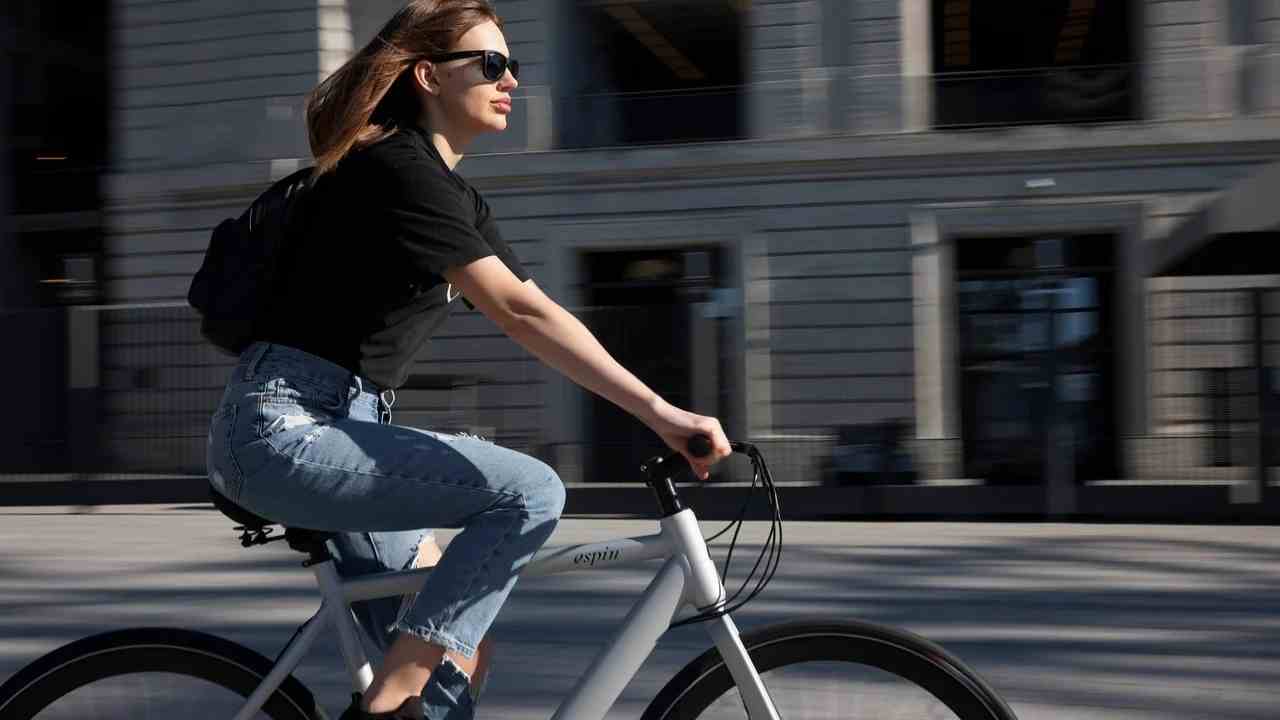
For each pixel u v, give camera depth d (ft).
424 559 8.07
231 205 55.06
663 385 40.06
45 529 29.91
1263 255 36.58
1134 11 50.72
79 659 7.97
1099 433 38.19
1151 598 19.49
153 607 19.15
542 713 12.67
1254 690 13.83
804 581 21.08
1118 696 13.62
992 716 7.35
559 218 53.01
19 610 19.25
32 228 62.13
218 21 55.36
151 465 40.29
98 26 63.05
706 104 52.49
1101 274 49.08
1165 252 39.11
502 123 7.69
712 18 53.83
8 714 7.93
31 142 62.39
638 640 7.49
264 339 7.40
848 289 50.75
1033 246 49.73
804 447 40.78
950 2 51.67
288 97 54.80
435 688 7.71
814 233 51.13
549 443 36.81
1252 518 31.86
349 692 7.66
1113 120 49.70
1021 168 49.80
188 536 27.76
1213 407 35.78
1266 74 48.57
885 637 7.48
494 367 37.09
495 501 7.31
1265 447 33.94
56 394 40.40
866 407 50.39
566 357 7.14
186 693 7.93
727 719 7.60
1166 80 49.32
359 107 7.32
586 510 22.47
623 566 7.55
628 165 52.31
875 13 51.31
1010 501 36.17
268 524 7.66
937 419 49.70
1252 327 34.86
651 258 52.80
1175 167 48.83
